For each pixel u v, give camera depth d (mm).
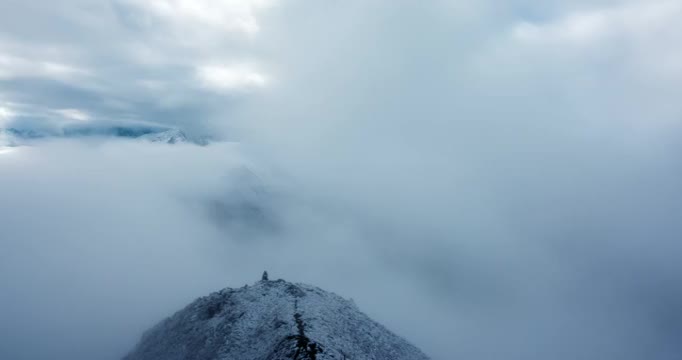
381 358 63656
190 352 67000
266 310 69500
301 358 50156
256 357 56469
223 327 67750
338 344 58031
